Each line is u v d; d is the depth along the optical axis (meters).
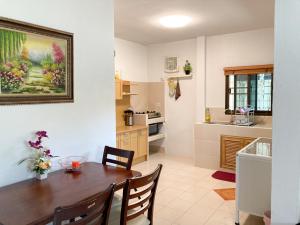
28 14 2.22
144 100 6.23
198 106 5.57
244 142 4.59
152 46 6.18
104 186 2.02
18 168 2.20
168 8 3.58
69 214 1.41
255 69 4.89
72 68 2.61
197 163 5.13
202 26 4.59
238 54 5.11
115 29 4.72
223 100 5.33
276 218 2.07
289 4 1.91
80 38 2.69
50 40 2.40
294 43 1.91
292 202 2.00
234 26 4.60
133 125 5.58
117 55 5.43
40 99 2.34
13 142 2.16
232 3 3.42
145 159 5.60
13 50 2.12
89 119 2.83
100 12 2.90
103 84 2.98
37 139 2.33
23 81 2.21
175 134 6.04
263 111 4.98
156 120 5.86
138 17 3.98
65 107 2.57
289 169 1.99
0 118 2.07
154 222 2.97
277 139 2.02
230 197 3.65
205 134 5.00
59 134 2.53
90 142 2.85
